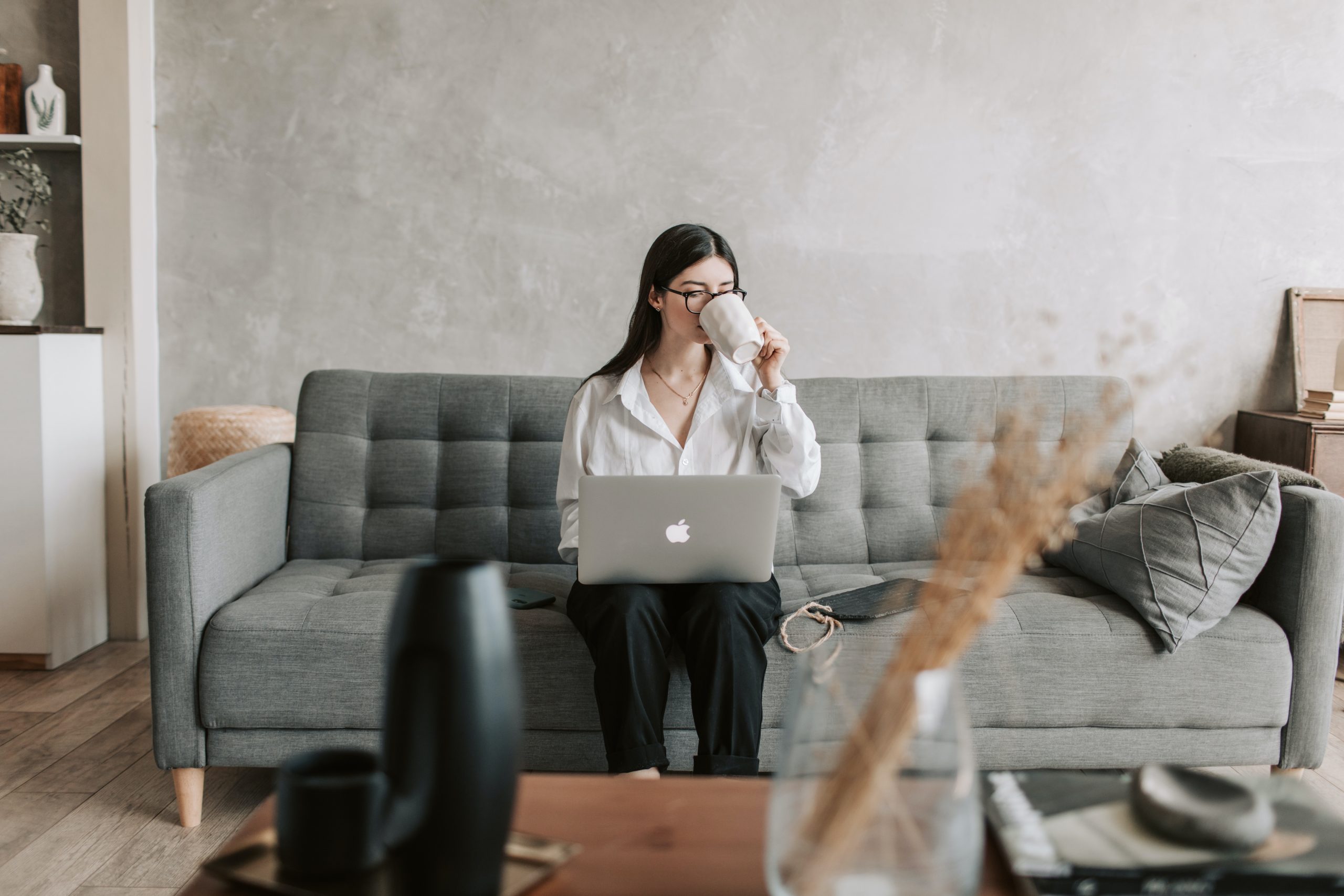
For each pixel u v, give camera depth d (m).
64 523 2.71
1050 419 2.45
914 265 3.04
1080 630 1.86
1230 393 3.07
